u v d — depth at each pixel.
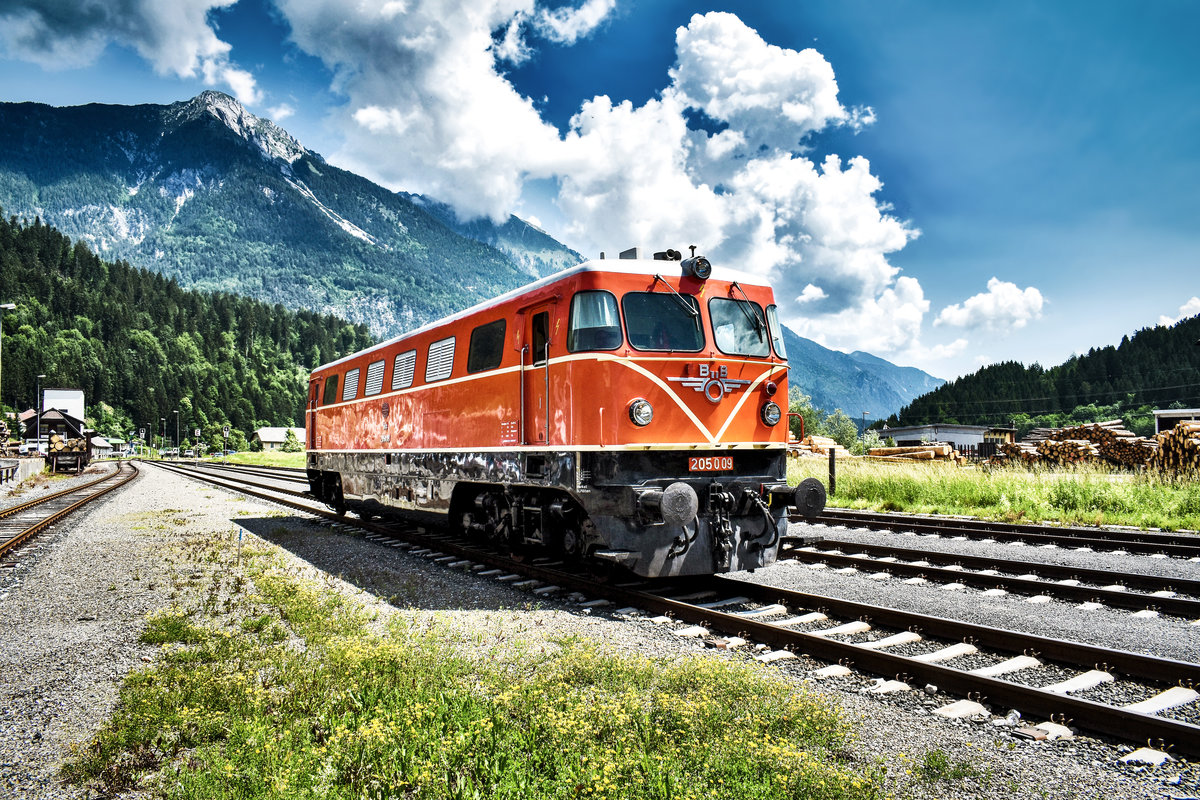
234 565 10.18
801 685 4.88
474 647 5.92
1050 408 145.50
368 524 14.55
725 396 7.81
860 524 13.16
